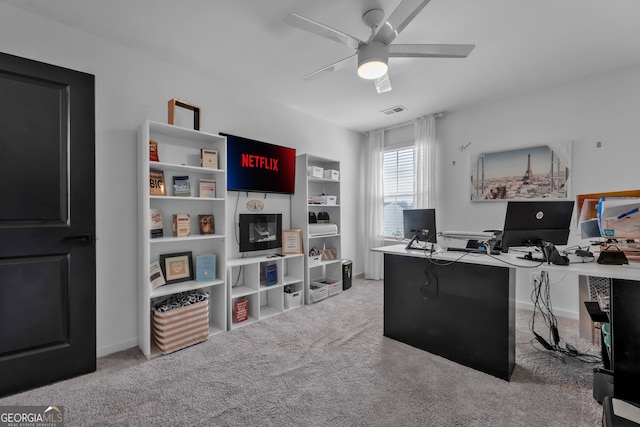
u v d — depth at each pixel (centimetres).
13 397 175
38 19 203
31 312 185
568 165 306
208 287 292
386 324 260
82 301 202
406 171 454
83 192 203
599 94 290
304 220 365
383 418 157
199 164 287
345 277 416
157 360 220
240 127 324
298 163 377
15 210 181
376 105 373
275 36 229
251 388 185
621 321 146
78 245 201
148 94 255
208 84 296
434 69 279
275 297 339
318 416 159
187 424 154
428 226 233
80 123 202
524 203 189
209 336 262
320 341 253
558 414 159
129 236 243
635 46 239
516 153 339
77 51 218
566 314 307
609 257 173
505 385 186
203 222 285
